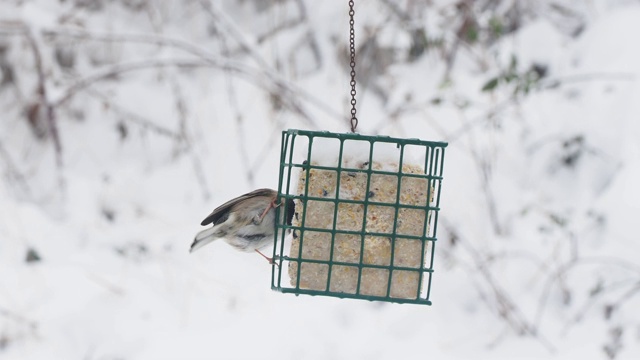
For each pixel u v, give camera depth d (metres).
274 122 14.90
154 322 11.98
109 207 14.52
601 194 13.23
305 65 15.43
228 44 15.67
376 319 12.02
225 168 14.81
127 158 15.44
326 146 7.24
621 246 12.57
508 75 13.61
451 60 14.80
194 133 15.28
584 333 11.90
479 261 12.78
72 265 12.90
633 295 12.15
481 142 13.77
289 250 7.70
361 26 15.18
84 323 11.88
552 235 12.86
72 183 14.87
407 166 7.23
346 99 14.77
